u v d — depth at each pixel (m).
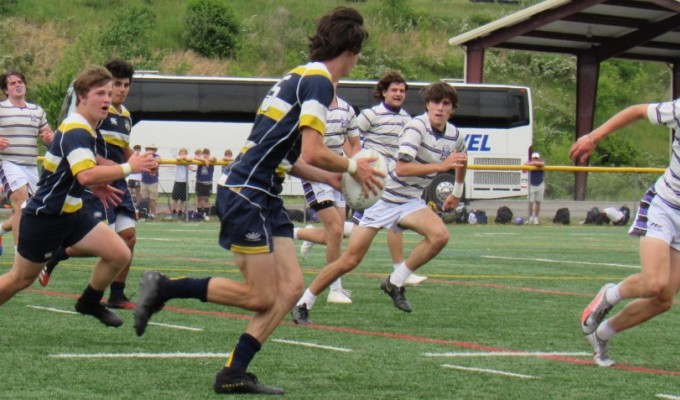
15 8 144.12
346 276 39.53
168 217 81.38
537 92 157.38
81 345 22.33
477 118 106.56
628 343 24.78
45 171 20.88
